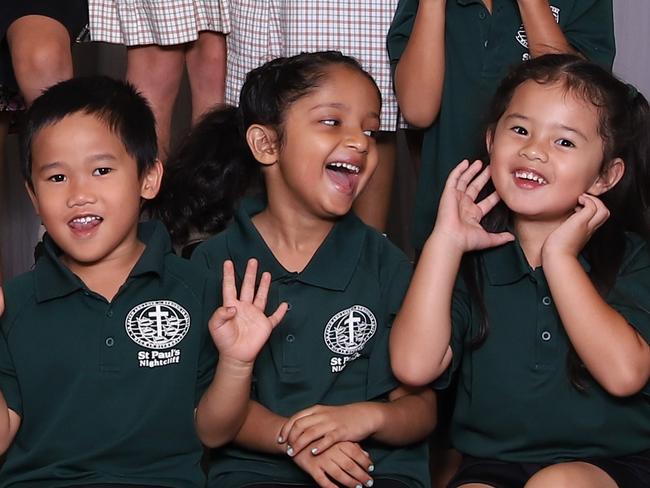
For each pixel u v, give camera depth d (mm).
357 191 2900
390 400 2857
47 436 2658
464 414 2852
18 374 2678
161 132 3971
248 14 3709
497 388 2777
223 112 3367
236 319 2635
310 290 2842
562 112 2746
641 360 2660
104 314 2686
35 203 2803
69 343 2672
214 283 2814
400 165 4660
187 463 2730
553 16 3398
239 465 2805
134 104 2818
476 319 2805
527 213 2760
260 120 2936
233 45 3791
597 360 2648
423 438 2854
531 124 2768
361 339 2844
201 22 3855
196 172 3285
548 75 2789
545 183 2748
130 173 2762
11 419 2662
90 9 3881
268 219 2973
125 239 2773
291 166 2877
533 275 2764
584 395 2732
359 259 2893
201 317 2754
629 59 4371
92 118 2736
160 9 3801
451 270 2734
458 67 3475
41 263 2744
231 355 2627
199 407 2709
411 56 3434
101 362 2662
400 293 2867
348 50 3605
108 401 2668
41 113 2758
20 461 2668
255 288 2854
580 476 2623
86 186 2705
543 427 2756
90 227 2711
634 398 2752
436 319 2707
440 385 2838
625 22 4359
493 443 2814
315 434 2652
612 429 2750
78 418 2656
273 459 2801
